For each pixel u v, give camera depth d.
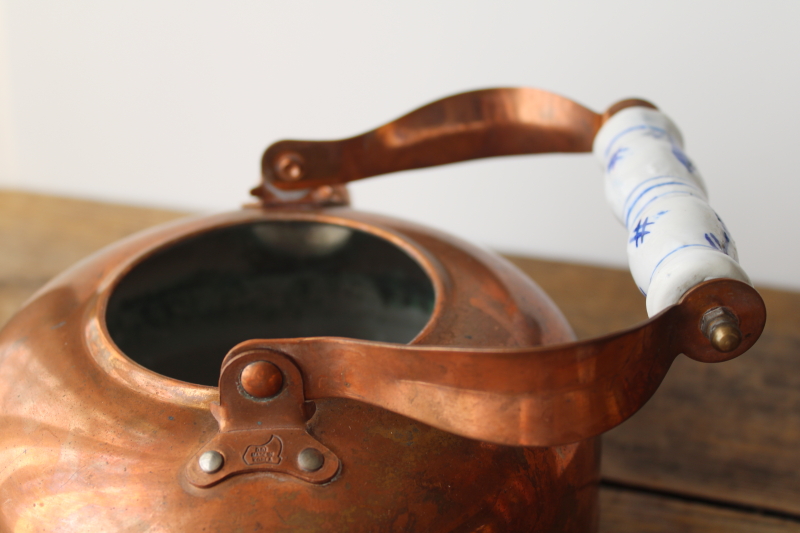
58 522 0.42
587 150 0.54
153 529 0.42
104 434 0.43
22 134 0.89
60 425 0.44
